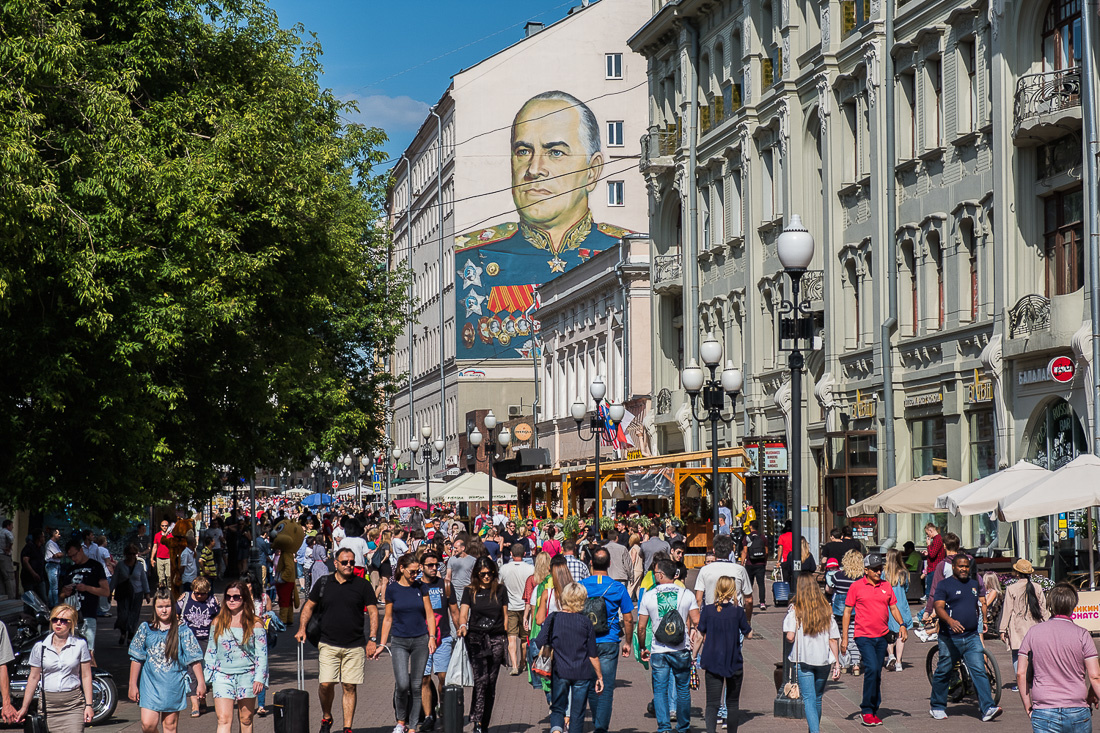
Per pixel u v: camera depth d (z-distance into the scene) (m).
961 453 34.38
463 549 22.14
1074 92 29.52
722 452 44.41
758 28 47.16
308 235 27.95
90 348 20.36
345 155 38.38
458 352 92.75
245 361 27.17
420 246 108.69
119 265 20.41
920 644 25.16
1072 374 28.98
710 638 14.88
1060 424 30.25
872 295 39.44
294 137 29.02
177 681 13.80
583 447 70.06
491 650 15.96
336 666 15.59
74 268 18.97
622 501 52.16
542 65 92.44
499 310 92.75
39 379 19.42
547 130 92.44
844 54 40.88
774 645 26.05
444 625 16.67
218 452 28.36
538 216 92.50
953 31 35.03
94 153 20.05
